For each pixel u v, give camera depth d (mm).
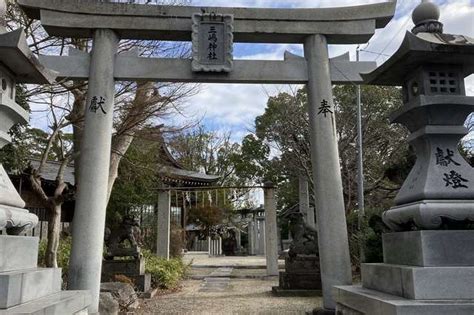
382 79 5707
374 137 19172
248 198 40719
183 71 8195
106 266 12094
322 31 8500
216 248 36594
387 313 4102
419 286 4160
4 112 4828
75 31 8148
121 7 8078
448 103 4930
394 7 8547
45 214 16594
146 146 15984
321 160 8156
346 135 18859
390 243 5113
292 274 12477
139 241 13211
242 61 8367
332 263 7785
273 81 8500
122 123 11109
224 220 36188
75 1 8008
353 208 18641
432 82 5145
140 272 12219
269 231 17641
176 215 29781
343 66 8617
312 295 12078
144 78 8125
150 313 9508
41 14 7922
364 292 5004
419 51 4785
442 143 5066
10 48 4621
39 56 7969
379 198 18625
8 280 3791
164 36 8398
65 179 16703
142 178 17641
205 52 8156
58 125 10750
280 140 20328
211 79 8242
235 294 12695
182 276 17000
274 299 11586
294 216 13227
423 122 5109
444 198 4688
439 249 4348
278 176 30859
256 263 25125
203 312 9648
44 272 4645
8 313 3602
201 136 37406
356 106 17797
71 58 8062
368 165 18844
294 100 19938
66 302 4457
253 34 8445
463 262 4332
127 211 18797
